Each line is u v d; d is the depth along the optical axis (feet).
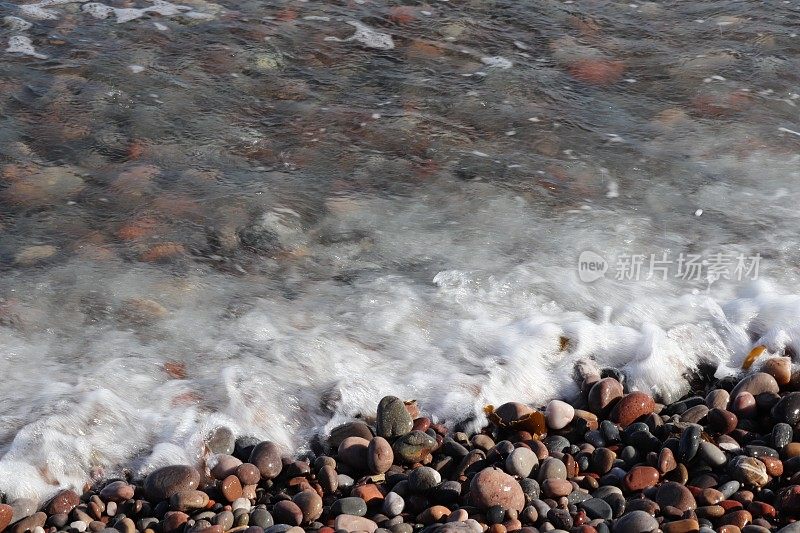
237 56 31.55
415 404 17.95
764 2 35.83
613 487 15.97
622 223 23.27
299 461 16.74
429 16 34.55
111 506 15.85
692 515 15.17
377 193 24.68
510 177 25.34
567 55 32.12
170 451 16.88
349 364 18.86
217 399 17.90
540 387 18.72
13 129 27.25
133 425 17.38
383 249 22.39
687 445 16.40
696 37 33.35
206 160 26.11
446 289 20.93
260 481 16.46
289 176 25.40
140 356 18.94
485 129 27.76
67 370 18.54
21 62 30.76
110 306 20.31
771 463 16.16
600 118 28.35
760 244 22.39
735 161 26.04
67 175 25.26
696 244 22.44
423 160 26.18
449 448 16.90
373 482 16.31
